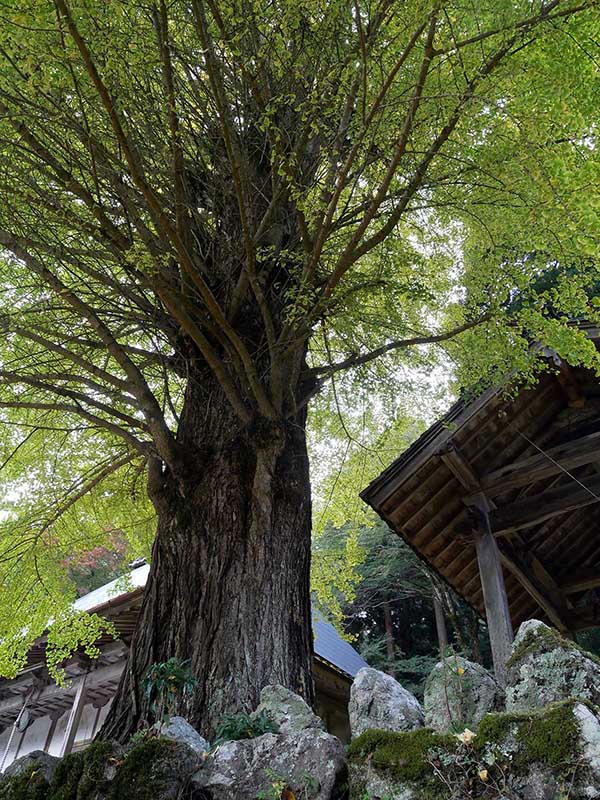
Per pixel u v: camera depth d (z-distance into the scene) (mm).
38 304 5016
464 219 4508
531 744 2051
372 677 2898
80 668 9797
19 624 6559
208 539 4227
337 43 3654
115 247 4469
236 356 4672
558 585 9008
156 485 4637
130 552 8375
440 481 7258
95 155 4129
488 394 6539
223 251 5395
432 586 15422
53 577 6781
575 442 6535
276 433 4516
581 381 7574
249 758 2688
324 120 4066
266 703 3178
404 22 3262
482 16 3189
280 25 3434
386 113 3711
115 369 6555
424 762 2242
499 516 7047
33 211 4410
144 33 3496
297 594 4242
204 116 5098
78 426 6594
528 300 4762
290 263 5402
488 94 3289
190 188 5504
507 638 6160
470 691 2641
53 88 3559
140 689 3701
